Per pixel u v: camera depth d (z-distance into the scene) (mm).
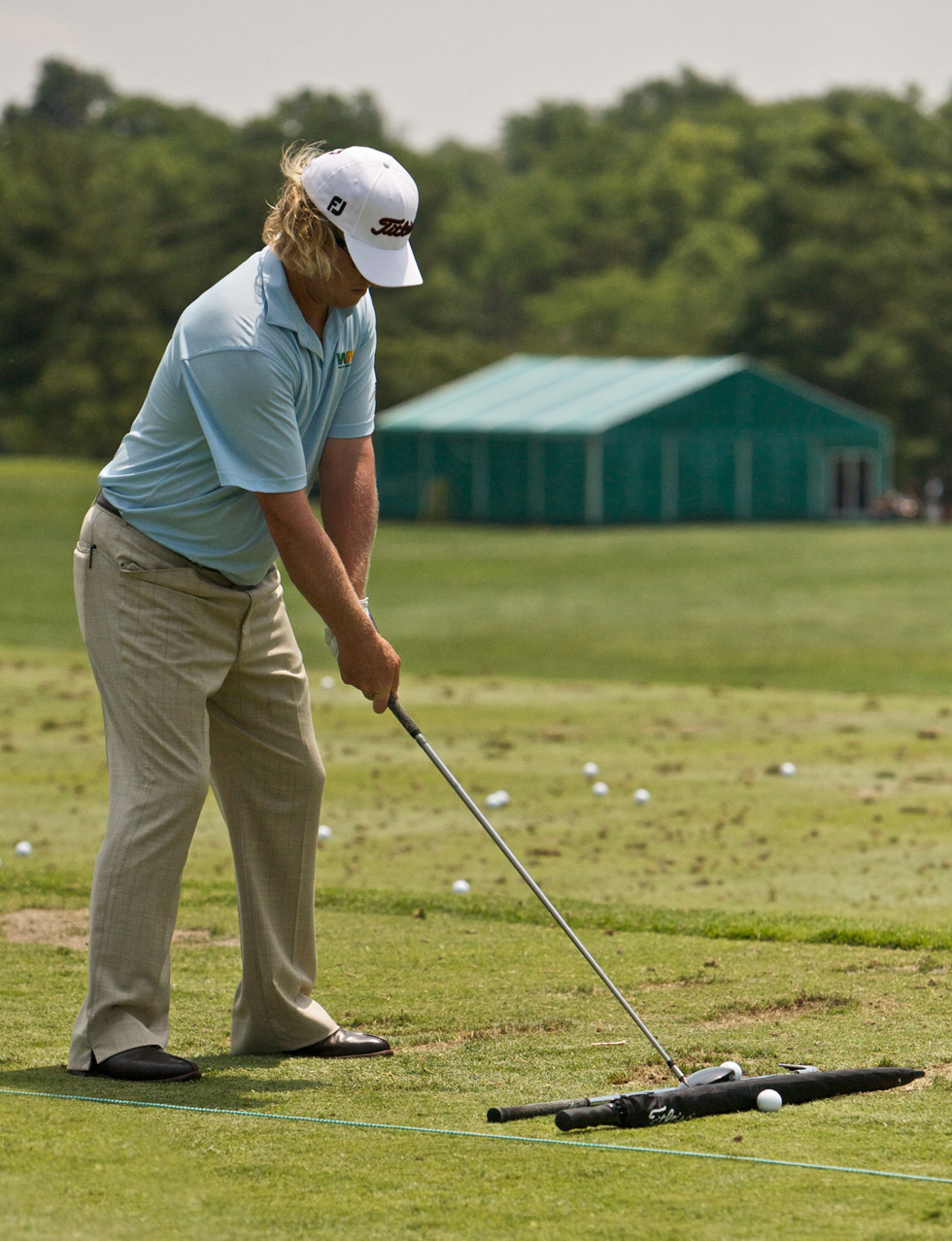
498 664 66938
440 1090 14953
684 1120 13773
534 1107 13664
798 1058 15984
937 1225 11031
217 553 15617
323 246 14859
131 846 15406
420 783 36656
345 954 21172
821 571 105312
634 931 22703
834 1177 12102
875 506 170375
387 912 24062
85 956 21062
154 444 15555
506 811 33469
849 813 33094
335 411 16234
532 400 172625
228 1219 11219
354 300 15398
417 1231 10977
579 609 87625
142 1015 15562
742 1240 10781
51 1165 12328
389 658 15766
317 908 24391
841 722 46906
